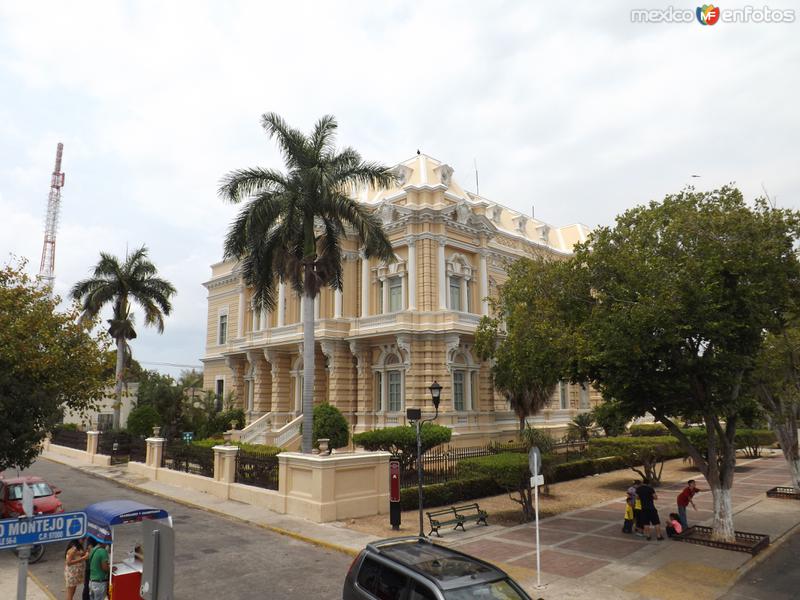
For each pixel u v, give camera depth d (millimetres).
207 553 14039
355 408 34375
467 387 33219
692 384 14539
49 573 13148
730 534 14492
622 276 14969
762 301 13938
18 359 16344
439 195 33250
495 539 15281
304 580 11984
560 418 41219
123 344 36156
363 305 34719
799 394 20500
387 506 18359
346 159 24500
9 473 28453
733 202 15094
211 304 49688
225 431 34688
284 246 24188
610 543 14797
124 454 32750
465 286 34625
